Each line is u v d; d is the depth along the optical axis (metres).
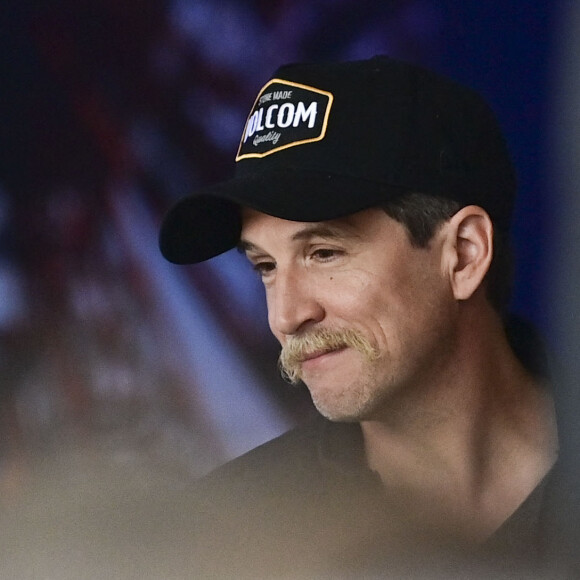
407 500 5.19
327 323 4.78
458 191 4.89
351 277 4.73
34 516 4.24
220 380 10.23
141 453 10.15
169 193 10.18
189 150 10.09
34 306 10.36
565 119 3.22
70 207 10.36
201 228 5.13
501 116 8.94
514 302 8.80
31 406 10.28
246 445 10.16
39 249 10.37
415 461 5.26
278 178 4.74
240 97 9.89
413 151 4.79
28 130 10.28
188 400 10.27
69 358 10.34
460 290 4.98
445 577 4.03
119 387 10.30
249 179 4.81
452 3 9.16
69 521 4.18
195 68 10.00
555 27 8.55
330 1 9.53
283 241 4.75
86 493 4.91
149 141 10.18
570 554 3.85
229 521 4.79
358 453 5.35
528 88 8.86
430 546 4.57
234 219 5.09
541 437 5.21
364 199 4.62
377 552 4.33
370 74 4.87
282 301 4.77
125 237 10.30
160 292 10.29
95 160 10.27
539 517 4.48
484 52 9.06
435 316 4.92
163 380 10.30
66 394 10.33
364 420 4.95
